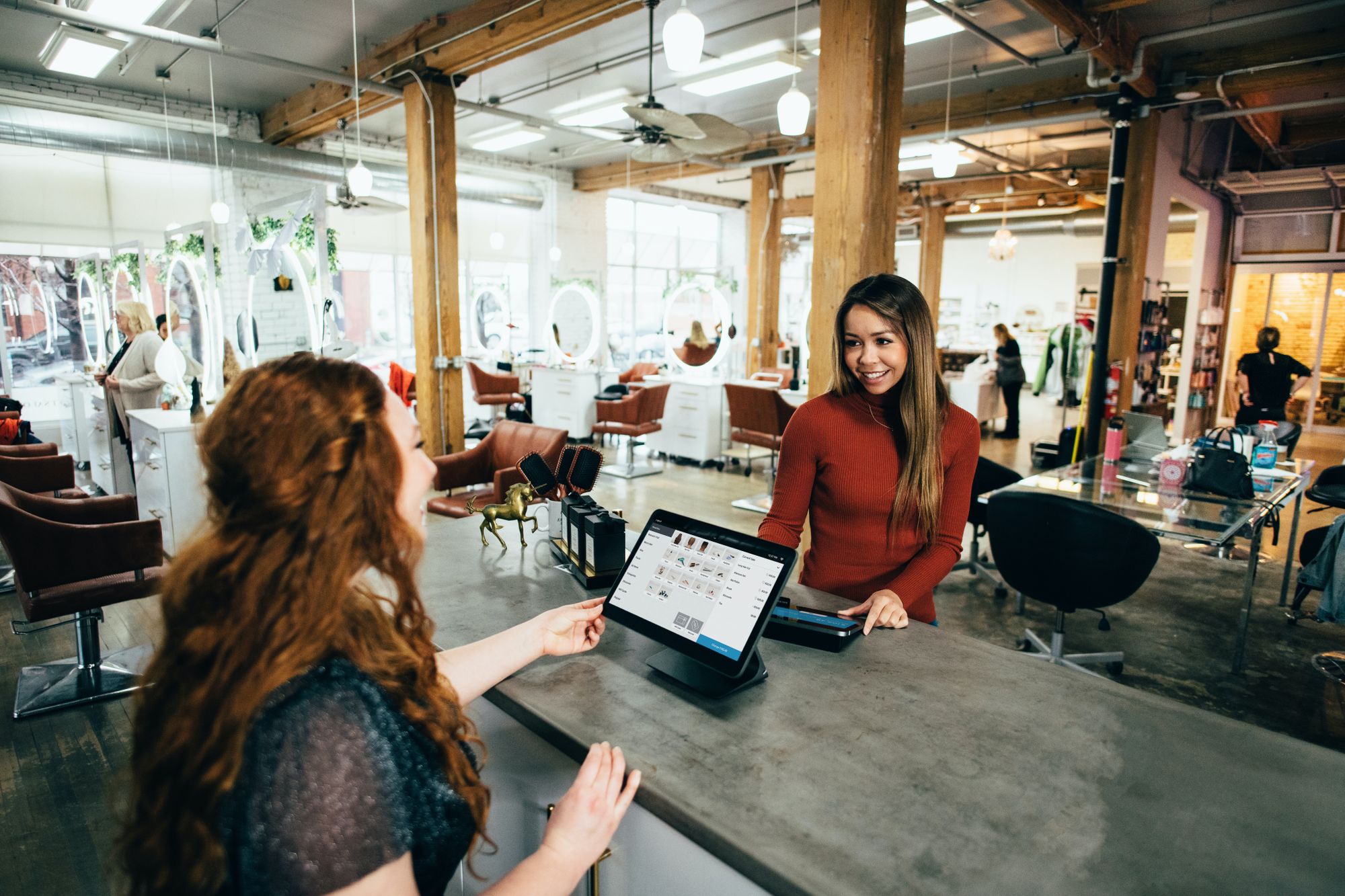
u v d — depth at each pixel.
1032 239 14.51
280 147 7.64
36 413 7.63
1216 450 3.19
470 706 1.24
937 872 0.75
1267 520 3.24
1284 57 5.18
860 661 1.25
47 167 7.31
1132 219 5.97
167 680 0.57
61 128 6.33
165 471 3.78
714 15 5.10
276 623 0.56
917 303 1.48
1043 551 2.70
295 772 0.53
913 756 0.96
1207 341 8.52
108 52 4.98
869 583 1.60
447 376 5.87
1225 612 3.72
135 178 7.78
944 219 11.29
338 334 4.79
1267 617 3.66
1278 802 0.88
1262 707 2.80
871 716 1.07
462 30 5.07
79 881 1.90
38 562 2.45
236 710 0.53
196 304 5.56
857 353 1.52
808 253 15.67
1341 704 2.83
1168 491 3.22
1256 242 8.83
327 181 7.96
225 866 0.53
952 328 15.50
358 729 0.56
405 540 0.66
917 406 1.49
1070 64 5.93
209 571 0.58
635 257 13.49
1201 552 4.71
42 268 7.45
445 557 1.82
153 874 0.55
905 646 1.31
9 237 7.21
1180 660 3.19
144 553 2.63
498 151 10.06
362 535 0.62
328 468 0.59
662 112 4.51
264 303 5.53
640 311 13.83
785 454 1.66
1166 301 6.92
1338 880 0.74
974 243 15.16
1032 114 6.40
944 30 5.04
